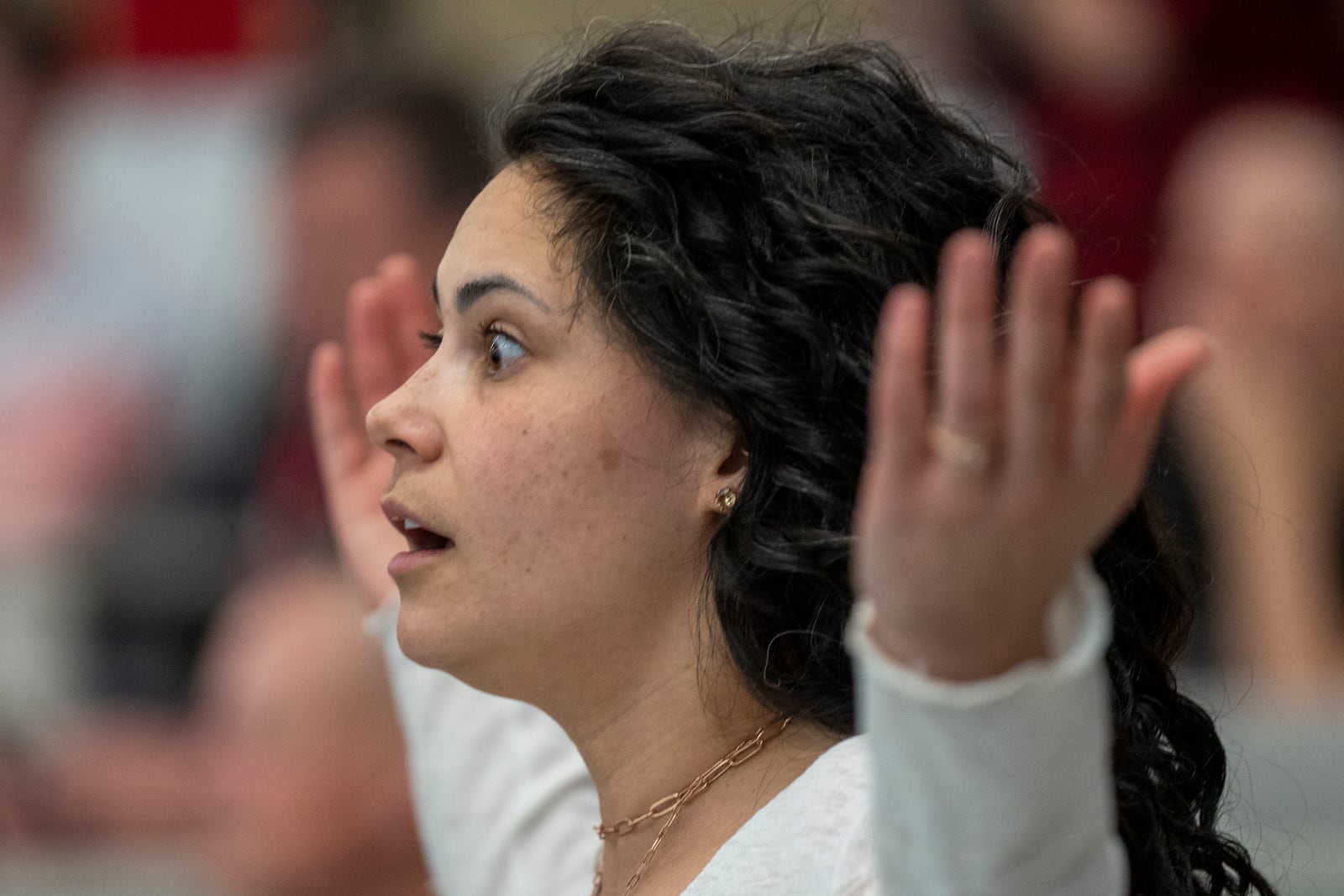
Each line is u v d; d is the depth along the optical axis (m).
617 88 4.32
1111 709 4.39
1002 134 5.01
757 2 7.38
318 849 7.32
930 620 2.94
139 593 9.01
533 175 4.35
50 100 12.89
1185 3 11.15
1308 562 8.35
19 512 9.87
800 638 4.20
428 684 5.94
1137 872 4.18
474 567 4.22
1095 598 2.99
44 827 8.53
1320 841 7.32
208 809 8.48
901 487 2.89
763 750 4.29
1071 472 2.85
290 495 9.45
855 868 3.68
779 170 4.19
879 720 3.03
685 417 4.16
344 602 7.62
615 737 4.38
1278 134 10.61
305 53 12.95
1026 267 2.77
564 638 4.23
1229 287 9.21
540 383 4.20
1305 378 8.92
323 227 9.38
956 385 2.81
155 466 10.93
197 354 11.86
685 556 4.22
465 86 9.85
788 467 4.09
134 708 8.85
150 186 12.63
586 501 4.16
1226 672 7.95
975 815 2.97
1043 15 11.06
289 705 7.40
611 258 4.16
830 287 4.09
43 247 12.39
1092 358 2.79
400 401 4.39
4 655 8.81
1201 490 8.04
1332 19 11.29
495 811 5.76
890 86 4.44
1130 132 10.88
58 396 11.29
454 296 4.37
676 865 4.26
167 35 13.80
